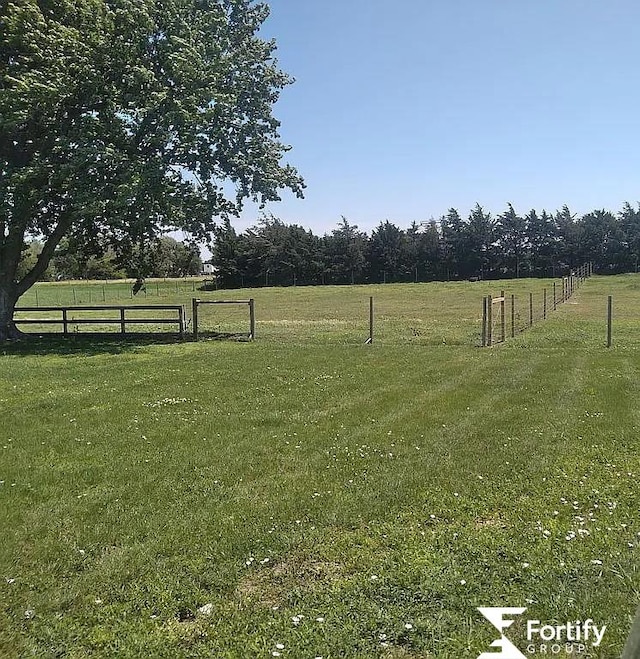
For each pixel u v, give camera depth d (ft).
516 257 330.54
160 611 14.05
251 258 301.63
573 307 123.95
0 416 33.76
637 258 314.55
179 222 75.05
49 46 68.44
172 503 20.54
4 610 14.16
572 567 15.26
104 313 147.33
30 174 66.39
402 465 24.12
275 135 85.40
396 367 49.96
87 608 14.23
